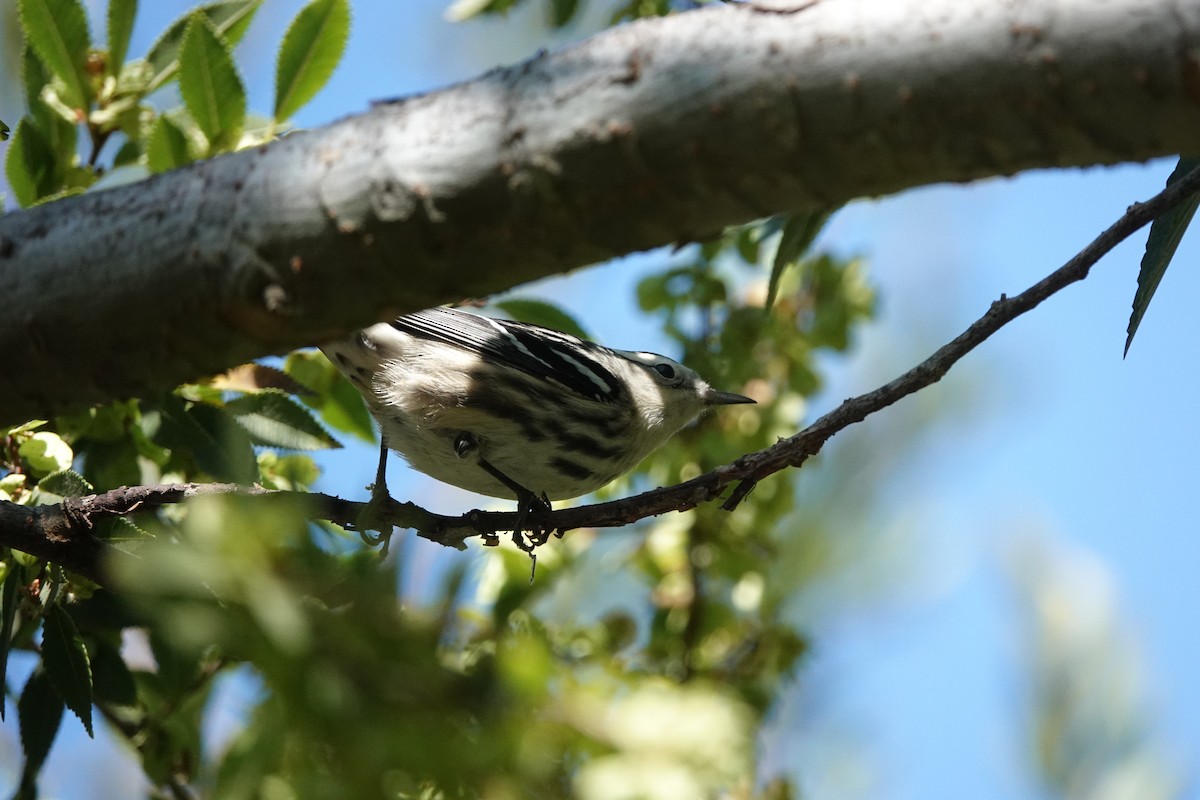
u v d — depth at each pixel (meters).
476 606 8.56
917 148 4.64
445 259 4.99
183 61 8.86
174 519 8.33
